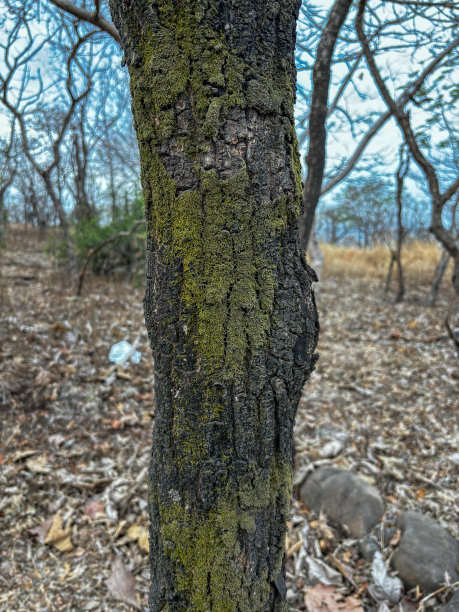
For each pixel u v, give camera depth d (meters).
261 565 1.11
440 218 2.60
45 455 2.94
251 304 1.00
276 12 0.97
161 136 0.97
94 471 2.82
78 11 1.65
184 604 1.11
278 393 1.06
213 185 0.95
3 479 2.66
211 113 0.93
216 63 0.92
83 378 3.89
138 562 2.24
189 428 1.04
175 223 0.99
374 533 2.42
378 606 2.03
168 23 0.93
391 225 12.27
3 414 3.28
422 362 4.84
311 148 1.96
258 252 1.00
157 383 1.10
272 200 1.01
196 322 1.00
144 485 2.71
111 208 8.36
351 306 7.35
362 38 1.95
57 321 4.96
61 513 2.50
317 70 1.83
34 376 3.77
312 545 2.40
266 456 1.07
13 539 2.32
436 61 2.15
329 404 3.93
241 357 1.01
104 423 3.36
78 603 2.03
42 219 11.38
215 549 1.06
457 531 2.44
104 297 6.15
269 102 0.97
